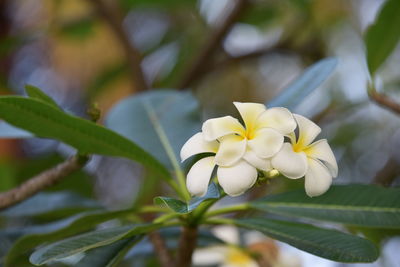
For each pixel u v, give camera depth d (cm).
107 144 76
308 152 69
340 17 146
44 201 90
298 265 99
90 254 75
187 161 83
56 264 88
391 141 138
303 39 148
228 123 68
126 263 99
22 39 144
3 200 79
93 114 75
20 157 147
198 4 151
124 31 132
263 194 114
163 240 87
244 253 95
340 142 137
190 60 150
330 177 68
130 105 93
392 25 83
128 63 135
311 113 140
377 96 85
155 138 88
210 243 91
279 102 82
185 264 79
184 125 90
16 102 72
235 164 66
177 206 66
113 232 71
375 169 135
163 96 93
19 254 80
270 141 66
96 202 90
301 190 79
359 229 93
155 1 151
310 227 76
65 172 79
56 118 74
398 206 76
